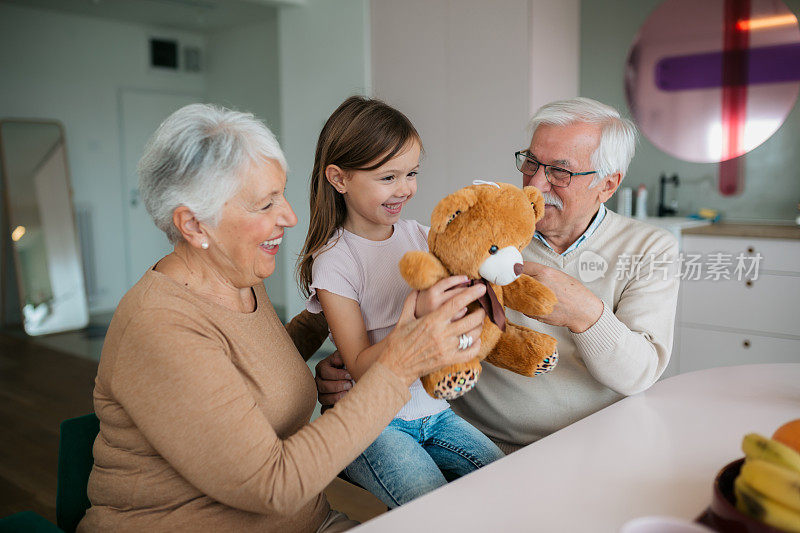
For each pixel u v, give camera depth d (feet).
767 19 10.62
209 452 3.00
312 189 4.58
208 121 3.30
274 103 19.83
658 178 12.12
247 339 3.50
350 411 3.16
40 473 8.68
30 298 17.61
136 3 17.47
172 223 3.42
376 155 4.00
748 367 4.76
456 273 3.30
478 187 3.33
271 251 3.56
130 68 20.35
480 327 3.31
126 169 20.43
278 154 3.41
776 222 10.86
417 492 3.97
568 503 2.74
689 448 3.26
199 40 21.94
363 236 4.44
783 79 10.59
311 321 4.94
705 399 4.03
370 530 2.58
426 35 12.43
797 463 2.16
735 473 2.48
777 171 10.80
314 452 3.06
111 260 20.25
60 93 18.89
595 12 12.44
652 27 11.80
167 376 3.03
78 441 3.84
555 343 3.56
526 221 3.25
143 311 3.17
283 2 14.46
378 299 4.32
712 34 11.18
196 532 3.30
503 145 11.55
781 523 2.02
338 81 14.08
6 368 13.97
